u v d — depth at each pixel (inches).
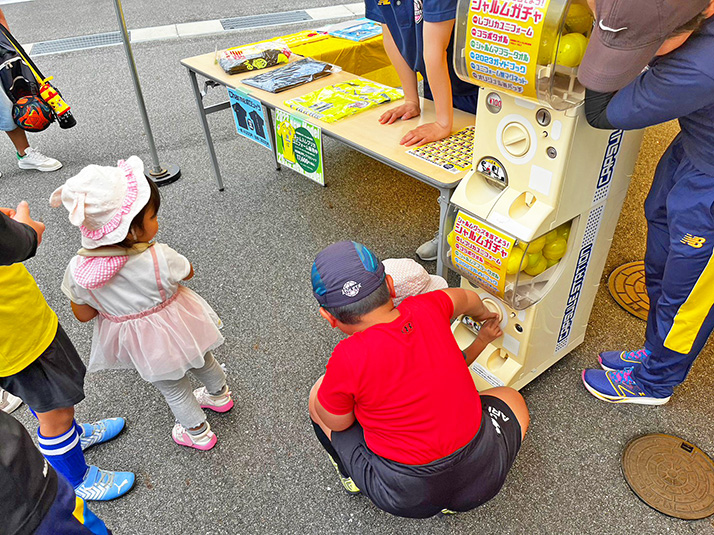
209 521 65.7
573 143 54.2
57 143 159.3
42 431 62.1
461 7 52.6
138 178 55.8
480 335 69.6
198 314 65.5
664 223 65.6
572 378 79.7
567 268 67.9
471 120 87.6
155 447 75.0
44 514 40.9
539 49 47.6
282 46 119.5
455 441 49.2
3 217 45.1
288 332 91.8
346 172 136.5
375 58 132.8
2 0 305.1
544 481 66.6
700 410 73.5
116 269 56.1
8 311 53.4
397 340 47.4
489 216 61.3
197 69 114.3
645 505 63.5
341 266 47.8
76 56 222.8
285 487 68.9
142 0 293.6
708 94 45.0
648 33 40.0
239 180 136.1
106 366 65.4
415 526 63.3
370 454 53.4
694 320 61.1
